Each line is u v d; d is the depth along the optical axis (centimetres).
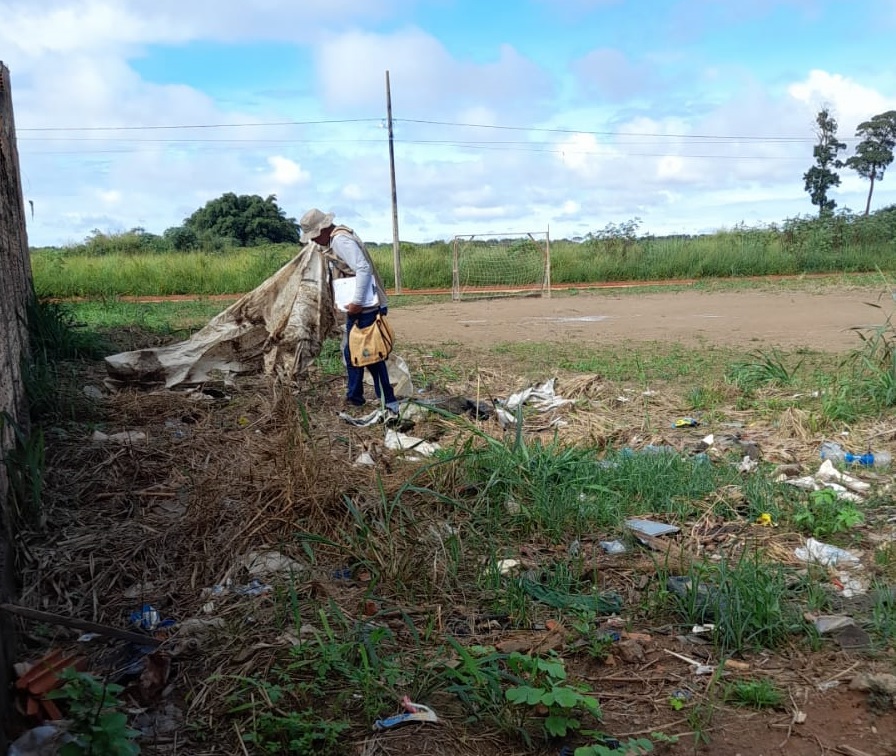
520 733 303
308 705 316
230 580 419
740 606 373
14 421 471
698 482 558
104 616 386
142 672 332
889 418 730
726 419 760
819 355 1094
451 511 503
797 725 308
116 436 645
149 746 296
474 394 879
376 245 3238
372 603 397
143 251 3362
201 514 471
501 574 423
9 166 987
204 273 2653
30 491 469
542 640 362
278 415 716
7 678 296
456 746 298
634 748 291
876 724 306
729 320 1580
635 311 1833
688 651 361
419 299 2392
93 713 270
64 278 2527
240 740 296
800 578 421
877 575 430
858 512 507
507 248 2916
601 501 520
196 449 618
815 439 680
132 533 466
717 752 295
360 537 445
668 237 3053
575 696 301
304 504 473
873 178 5297
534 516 497
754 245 2927
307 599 398
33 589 399
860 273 2750
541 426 736
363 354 704
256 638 361
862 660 348
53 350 988
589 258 2941
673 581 412
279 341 898
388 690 322
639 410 805
